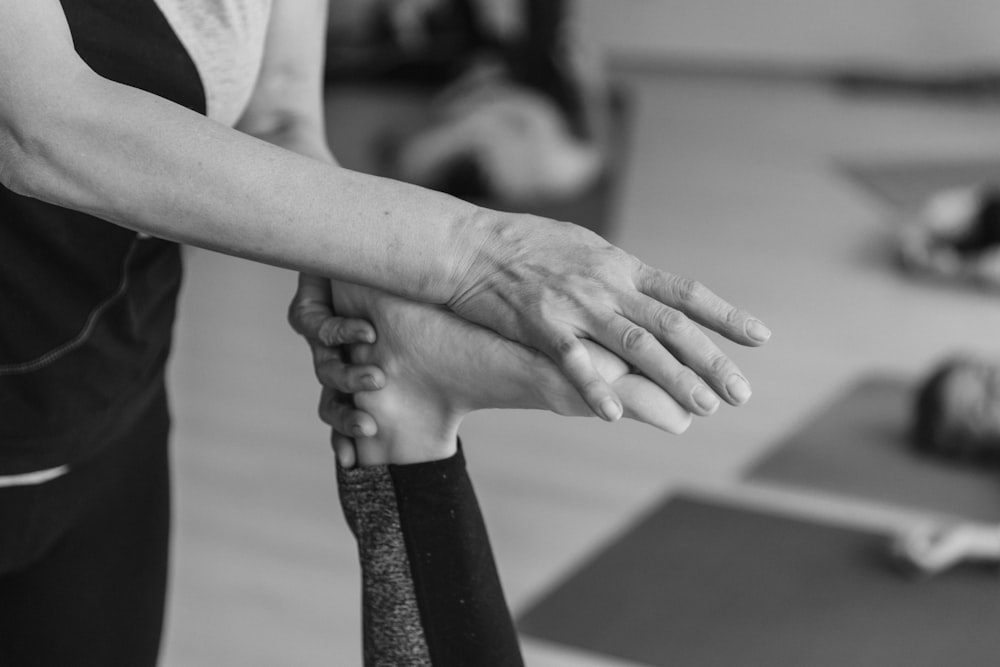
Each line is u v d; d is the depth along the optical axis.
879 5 9.56
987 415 3.68
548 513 3.46
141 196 1.06
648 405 1.04
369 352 1.19
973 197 5.46
